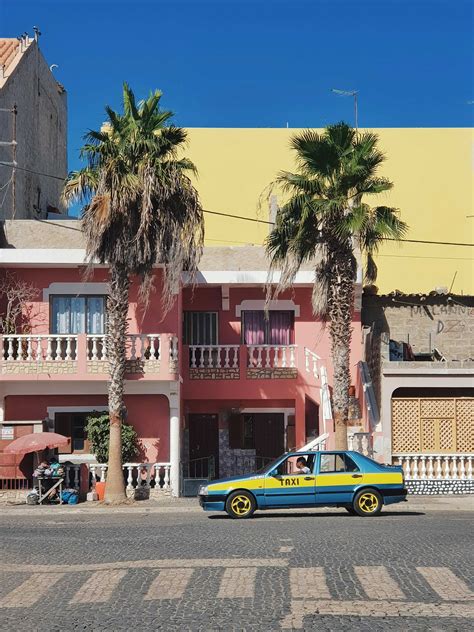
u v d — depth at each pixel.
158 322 30.05
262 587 12.17
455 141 45.75
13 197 36.31
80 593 12.15
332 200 24.94
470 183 45.56
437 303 35.09
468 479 28.33
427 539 16.27
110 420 25.95
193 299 32.56
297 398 31.23
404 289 44.84
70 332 30.06
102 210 24.39
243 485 21.14
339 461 21.52
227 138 45.34
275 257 26.34
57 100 47.75
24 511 24.44
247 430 32.53
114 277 25.83
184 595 11.82
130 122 25.77
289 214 25.64
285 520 20.44
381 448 28.27
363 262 32.19
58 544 16.72
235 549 15.38
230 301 32.59
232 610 10.95
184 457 32.06
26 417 29.77
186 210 25.28
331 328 25.61
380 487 21.41
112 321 25.89
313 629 10.06
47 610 11.30
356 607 11.02
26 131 40.81
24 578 13.40
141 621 10.59
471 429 28.61
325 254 26.12
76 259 29.36
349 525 18.91
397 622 10.33
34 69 42.47
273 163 45.19
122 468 26.36
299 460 21.50
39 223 30.80
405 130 45.69
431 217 45.31
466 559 14.09
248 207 44.97
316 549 15.15
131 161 25.05
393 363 28.67
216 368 31.30
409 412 28.67
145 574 13.24
